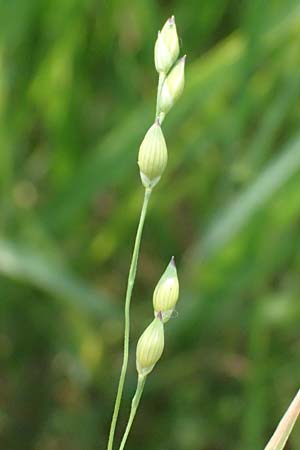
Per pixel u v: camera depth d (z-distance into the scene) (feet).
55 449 0.73
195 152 0.72
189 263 0.69
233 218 0.61
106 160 0.67
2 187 0.70
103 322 0.73
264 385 0.68
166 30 0.39
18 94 0.74
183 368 0.72
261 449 0.65
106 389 0.73
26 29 0.71
